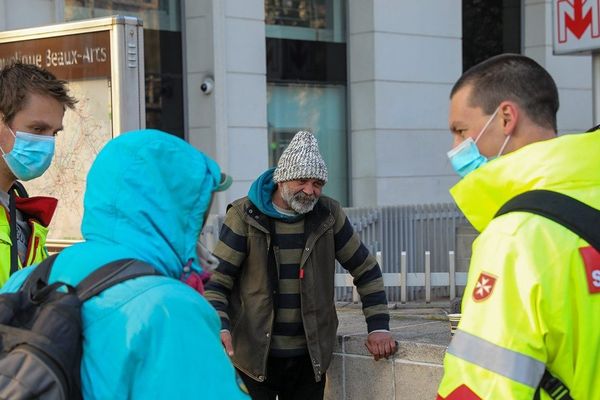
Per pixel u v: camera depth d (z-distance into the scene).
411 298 6.55
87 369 1.67
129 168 1.81
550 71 11.85
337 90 10.41
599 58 6.30
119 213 1.81
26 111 2.76
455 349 1.86
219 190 1.94
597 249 1.80
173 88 9.00
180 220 1.83
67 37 4.53
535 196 1.87
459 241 7.66
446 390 1.85
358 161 10.38
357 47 10.30
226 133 8.91
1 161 2.82
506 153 2.11
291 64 9.92
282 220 3.51
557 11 6.34
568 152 1.90
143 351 1.65
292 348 3.54
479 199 2.02
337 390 3.85
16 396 1.57
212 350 1.72
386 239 8.19
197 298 1.74
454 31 10.88
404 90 10.44
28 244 2.87
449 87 10.87
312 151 3.38
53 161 4.64
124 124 4.37
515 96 2.08
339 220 3.61
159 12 8.90
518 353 1.76
